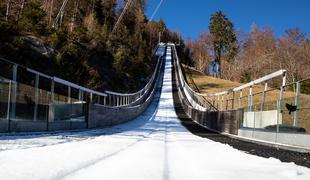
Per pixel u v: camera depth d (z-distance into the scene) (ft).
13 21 131.85
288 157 28.60
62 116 64.03
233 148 34.42
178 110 172.76
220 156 26.30
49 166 17.90
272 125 45.19
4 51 102.22
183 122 124.47
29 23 139.44
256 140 48.85
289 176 17.34
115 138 46.29
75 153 24.68
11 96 46.29
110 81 171.73
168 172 18.12
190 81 282.77
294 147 36.24
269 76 48.24
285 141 39.96
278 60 266.57
